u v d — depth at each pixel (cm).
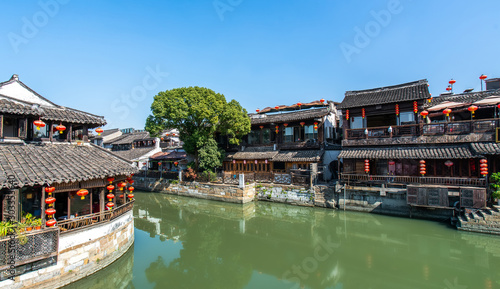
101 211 1172
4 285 812
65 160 1159
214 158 2694
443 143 1770
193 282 1138
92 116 1471
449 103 1858
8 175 889
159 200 2758
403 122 1992
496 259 1241
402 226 1672
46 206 1121
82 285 1013
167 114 2536
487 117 1888
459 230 1507
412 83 2106
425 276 1132
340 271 1216
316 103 3100
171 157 3384
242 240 1628
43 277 901
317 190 2192
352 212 1992
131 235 1372
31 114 1164
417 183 1836
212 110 2539
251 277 1188
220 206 2406
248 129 2869
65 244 965
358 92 2383
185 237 1684
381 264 1257
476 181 1620
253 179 2634
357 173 2102
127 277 1191
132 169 1316
